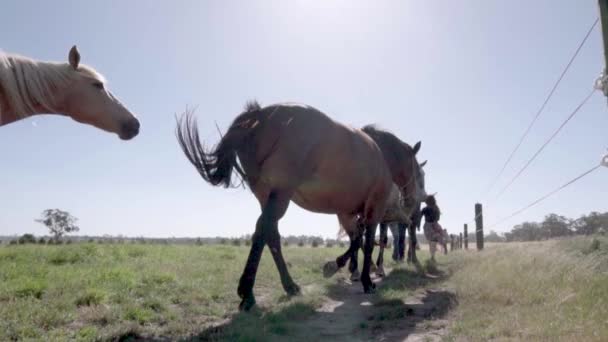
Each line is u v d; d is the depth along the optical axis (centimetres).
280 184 519
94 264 830
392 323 470
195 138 502
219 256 1123
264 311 509
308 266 996
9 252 901
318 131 546
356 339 419
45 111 464
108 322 442
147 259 947
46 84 442
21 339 377
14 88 421
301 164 527
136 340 398
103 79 483
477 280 638
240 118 536
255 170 531
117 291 560
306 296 593
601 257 634
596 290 458
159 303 511
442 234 1323
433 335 419
